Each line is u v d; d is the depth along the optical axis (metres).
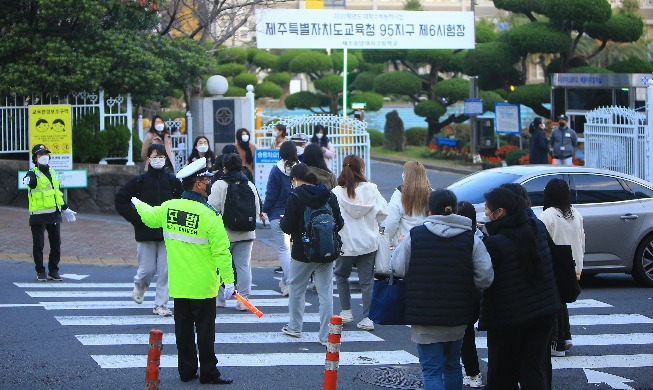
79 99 20.33
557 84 29.70
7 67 19.39
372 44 26.56
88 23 19.86
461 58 40.22
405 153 41.62
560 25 32.50
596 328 10.95
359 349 9.73
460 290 6.91
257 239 17.73
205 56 22.59
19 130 19.95
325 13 25.97
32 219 13.24
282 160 12.17
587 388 8.52
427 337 7.00
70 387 8.06
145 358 9.06
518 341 7.30
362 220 10.44
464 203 8.11
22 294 12.33
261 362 9.11
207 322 8.20
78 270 14.41
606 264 13.02
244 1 28.53
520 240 7.08
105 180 19.83
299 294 10.04
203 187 8.11
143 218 8.12
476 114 34.78
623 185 13.24
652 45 45.25
